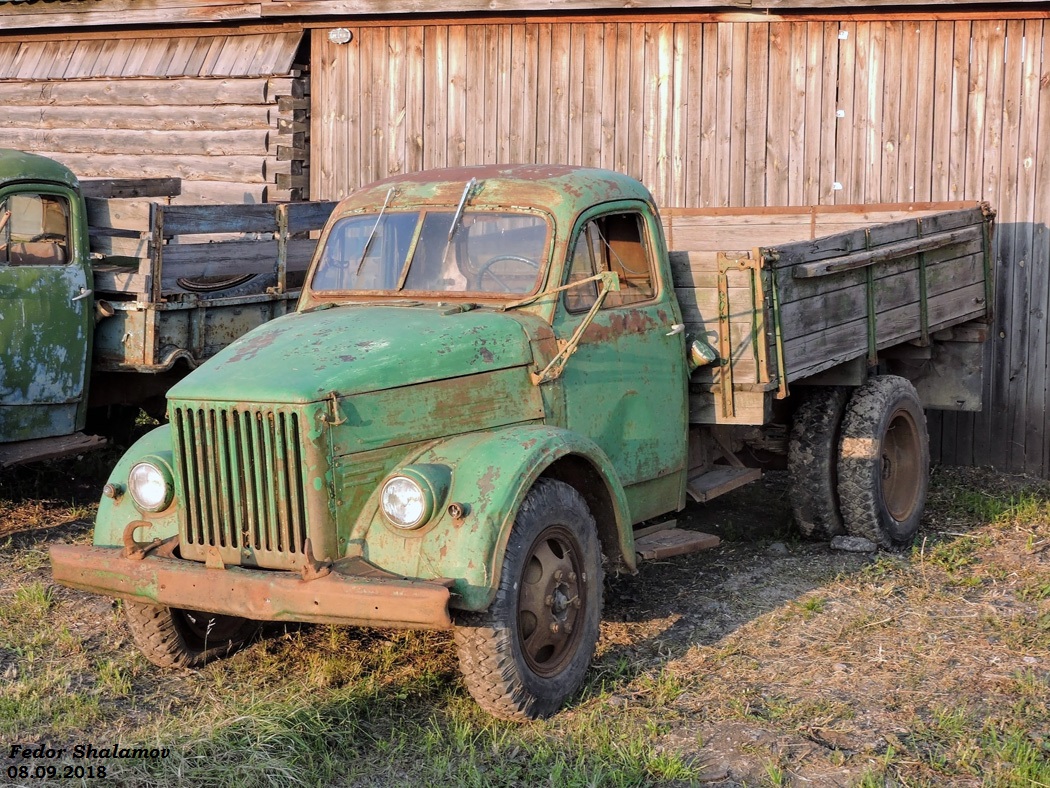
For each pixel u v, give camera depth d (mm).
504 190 5246
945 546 6672
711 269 5672
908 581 6066
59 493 7793
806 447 6508
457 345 4566
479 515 4086
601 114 9281
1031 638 5246
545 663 4512
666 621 5492
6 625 5375
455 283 5117
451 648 5105
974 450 8719
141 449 4617
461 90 9695
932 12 8375
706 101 8984
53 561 4426
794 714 4441
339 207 5570
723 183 9008
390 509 4121
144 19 10648
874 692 4672
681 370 5629
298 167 10273
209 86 10492
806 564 6359
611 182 5449
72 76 11219
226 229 7254
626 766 4008
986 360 8602
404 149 9961
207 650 5008
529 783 3955
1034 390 8477
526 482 4207
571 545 4590
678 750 4109
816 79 8703
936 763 4039
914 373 7656
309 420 4059
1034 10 8125
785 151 8828
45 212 6715
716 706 4539
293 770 3982
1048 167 8250
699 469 6242
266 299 7555
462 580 4004
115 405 8375
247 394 4125
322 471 4094
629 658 5023
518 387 4738
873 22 8523
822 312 5934
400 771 4047
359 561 4141
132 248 6816
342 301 5266
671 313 5602
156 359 6781
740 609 5652
